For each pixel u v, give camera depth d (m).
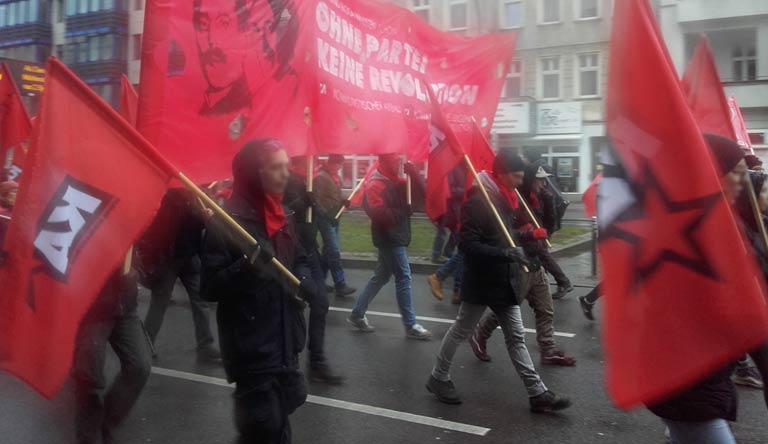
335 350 6.57
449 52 7.20
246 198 3.24
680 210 2.32
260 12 4.66
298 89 5.08
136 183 3.10
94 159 3.04
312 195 5.39
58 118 2.98
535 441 4.39
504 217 4.95
